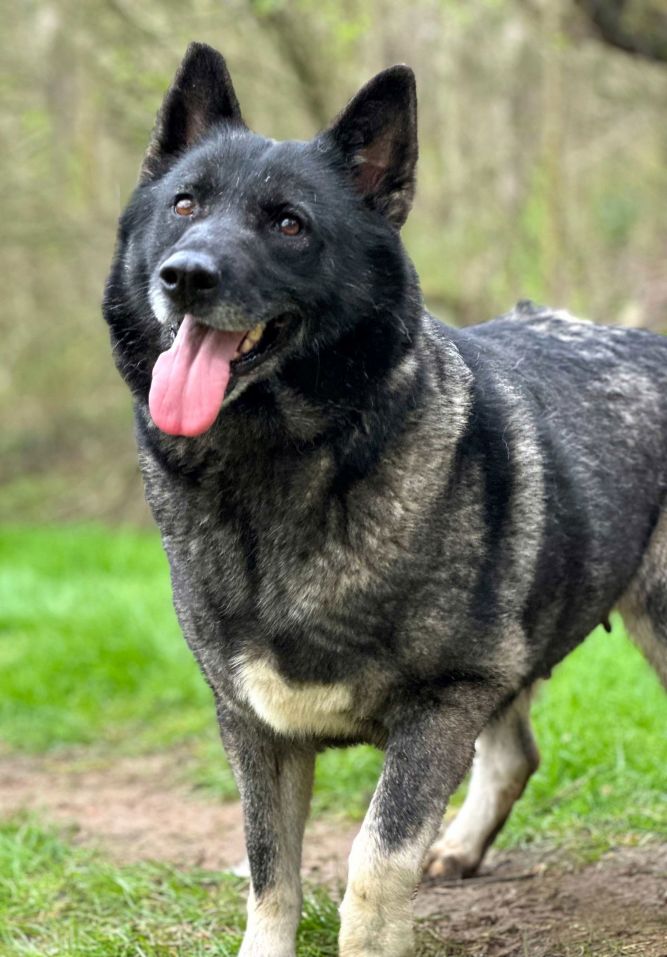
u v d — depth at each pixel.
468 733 4.08
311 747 4.31
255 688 4.09
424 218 16.94
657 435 4.84
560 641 4.55
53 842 5.94
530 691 5.23
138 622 10.01
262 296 3.90
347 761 6.77
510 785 5.25
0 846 5.87
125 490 20.62
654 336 5.19
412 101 4.15
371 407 3.94
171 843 6.09
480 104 16.17
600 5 10.66
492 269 16.42
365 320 4.00
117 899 5.19
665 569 4.82
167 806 6.80
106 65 15.94
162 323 4.01
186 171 4.20
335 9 13.72
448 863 5.21
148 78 14.84
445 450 4.01
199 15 14.80
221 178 4.12
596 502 4.50
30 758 7.99
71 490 21.23
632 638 5.04
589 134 16.56
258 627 4.00
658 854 5.18
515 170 16.16
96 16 15.35
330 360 3.94
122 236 4.32
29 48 17.14
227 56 15.62
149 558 14.28
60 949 4.67
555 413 4.54
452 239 16.86
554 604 4.36
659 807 5.65
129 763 7.73
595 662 7.32
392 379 3.98
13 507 21.09
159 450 4.09
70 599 11.46
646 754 6.07
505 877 5.17
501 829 5.31
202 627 4.13
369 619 3.92
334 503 3.92
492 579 4.05
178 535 4.11
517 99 16.12
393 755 4.04
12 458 22.31
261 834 4.26
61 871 5.57
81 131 17.52
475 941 4.50
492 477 4.10
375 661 3.98
